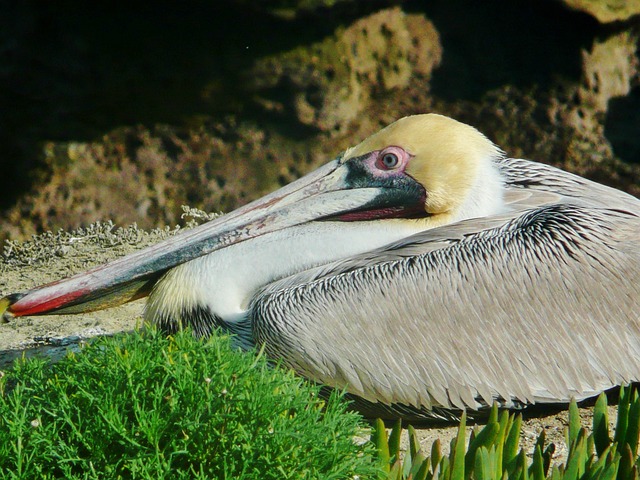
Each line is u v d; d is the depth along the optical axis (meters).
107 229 16.47
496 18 23.17
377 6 21.20
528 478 6.78
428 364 9.35
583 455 6.82
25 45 20.27
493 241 9.68
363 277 9.60
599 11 22.53
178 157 21.77
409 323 9.40
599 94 23.36
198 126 21.67
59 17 20.34
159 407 6.57
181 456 6.48
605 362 9.34
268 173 21.83
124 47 20.72
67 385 6.88
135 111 21.33
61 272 14.42
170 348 7.11
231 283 10.28
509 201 10.61
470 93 23.42
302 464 6.41
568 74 23.20
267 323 9.61
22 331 12.45
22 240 20.75
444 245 9.84
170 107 21.39
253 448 6.41
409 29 22.59
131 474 6.37
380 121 22.80
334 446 6.57
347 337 9.44
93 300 10.58
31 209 20.94
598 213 9.87
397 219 10.64
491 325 9.36
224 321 10.10
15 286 13.84
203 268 10.38
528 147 23.48
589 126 23.44
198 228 10.69
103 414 6.42
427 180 10.53
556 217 9.78
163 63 20.92
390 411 9.68
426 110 23.16
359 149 10.81
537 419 9.59
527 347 9.32
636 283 9.41
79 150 21.23
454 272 9.51
